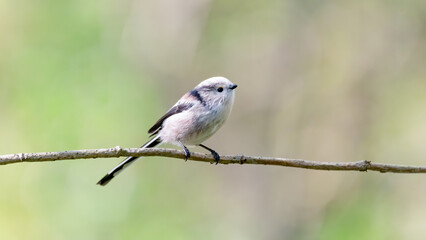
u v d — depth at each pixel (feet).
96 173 46.93
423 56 53.98
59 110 47.93
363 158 51.60
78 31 51.39
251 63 55.93
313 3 55.88
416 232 46.78
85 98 49.29
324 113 53.21
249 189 51.83
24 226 44.52
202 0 55.16
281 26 56.13
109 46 51.96
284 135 53.47
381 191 48.21
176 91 54.54
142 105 51.80
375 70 54.24
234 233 50.42
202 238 48.78
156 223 47.47
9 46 50.85
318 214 48.98
